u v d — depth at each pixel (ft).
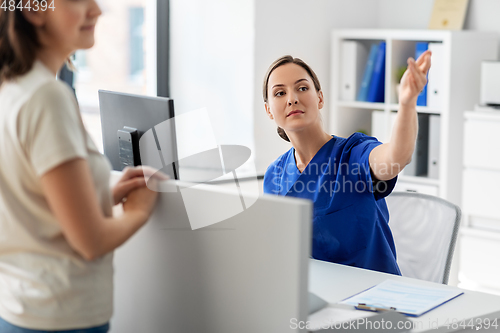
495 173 10.52
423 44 11.45
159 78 11.89
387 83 11.92
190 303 4.37
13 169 3.44
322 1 12.41
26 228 3.54
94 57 11.16
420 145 11.67
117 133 5.31
